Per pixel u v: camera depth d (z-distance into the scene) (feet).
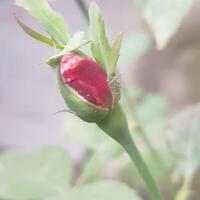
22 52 2.44
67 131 0.98
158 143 0.99
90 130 0.97
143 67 1.90
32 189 0.87
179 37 1.84
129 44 1.10
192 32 1.84
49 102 2.20
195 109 0.89
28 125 2.10
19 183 0.87
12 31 2.52
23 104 2.21
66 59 0.53
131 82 1.87
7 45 2.48
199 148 0.87
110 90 0.54
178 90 1.85
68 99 0.54
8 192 0.86
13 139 2.05
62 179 0.88
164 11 0.63
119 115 0.56
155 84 1.87
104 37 0.53
